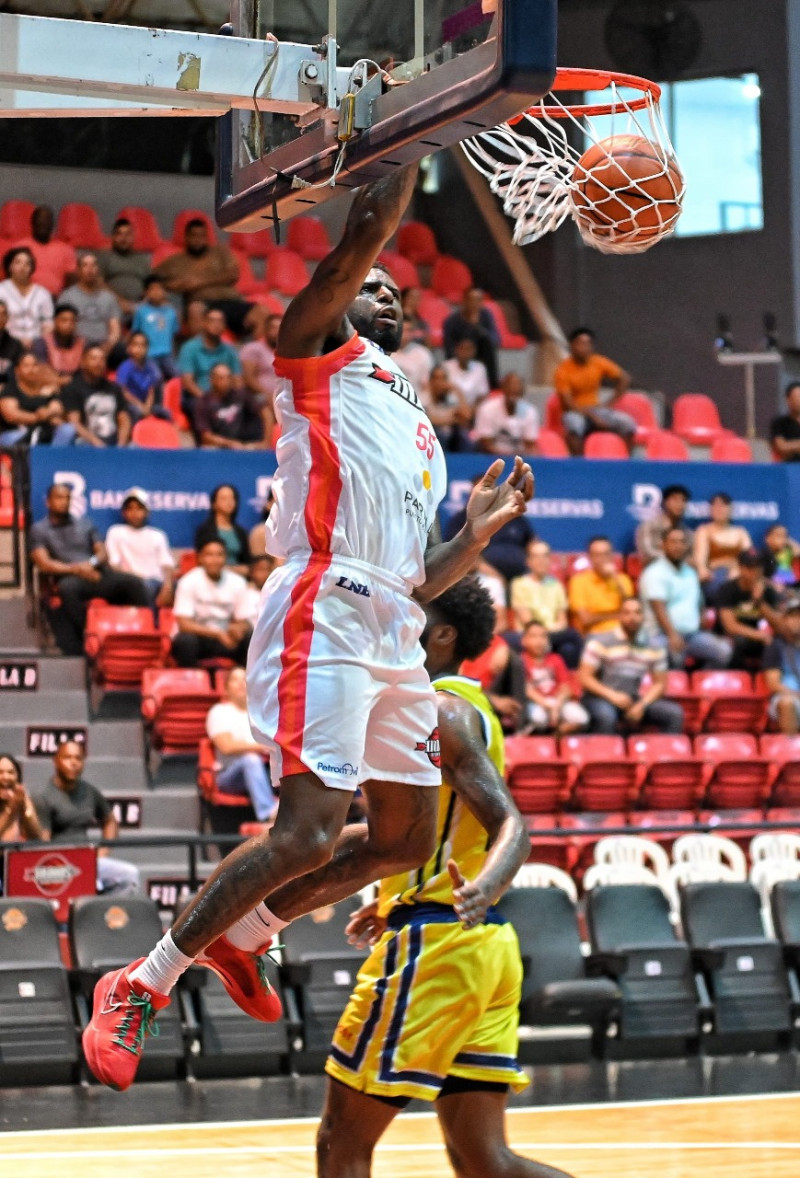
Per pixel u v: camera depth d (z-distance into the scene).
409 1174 6.28
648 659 12.51
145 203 17.03
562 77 3.48
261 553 12.29
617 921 9.33
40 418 12.77
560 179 3.45
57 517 11.98
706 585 13.69
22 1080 8.23
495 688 11.76
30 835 9.37
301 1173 6.25
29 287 13.58
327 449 3.07
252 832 10.50
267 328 14.15
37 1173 6.25
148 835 10.80
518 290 17.50
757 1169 6.39
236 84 3.29
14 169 16.47
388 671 3.14
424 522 3.23
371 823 3.44
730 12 17.30
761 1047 9.51
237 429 13.32
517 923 9.09
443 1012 4.08
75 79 3.28
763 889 10.44
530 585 12.61
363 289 3.38
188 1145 6.84
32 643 12.13
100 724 11.41
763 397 17.45
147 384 13.51
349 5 3.10
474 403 14.57
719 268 17.58
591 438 14.89
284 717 3.03
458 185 18.17
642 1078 8.66
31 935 8.44
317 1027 8.64
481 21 2.66
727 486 14.14
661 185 3.35
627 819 11.34
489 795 3.85
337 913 9.03
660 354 17.86
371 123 2.95
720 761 11.77
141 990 3.07
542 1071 8.92
